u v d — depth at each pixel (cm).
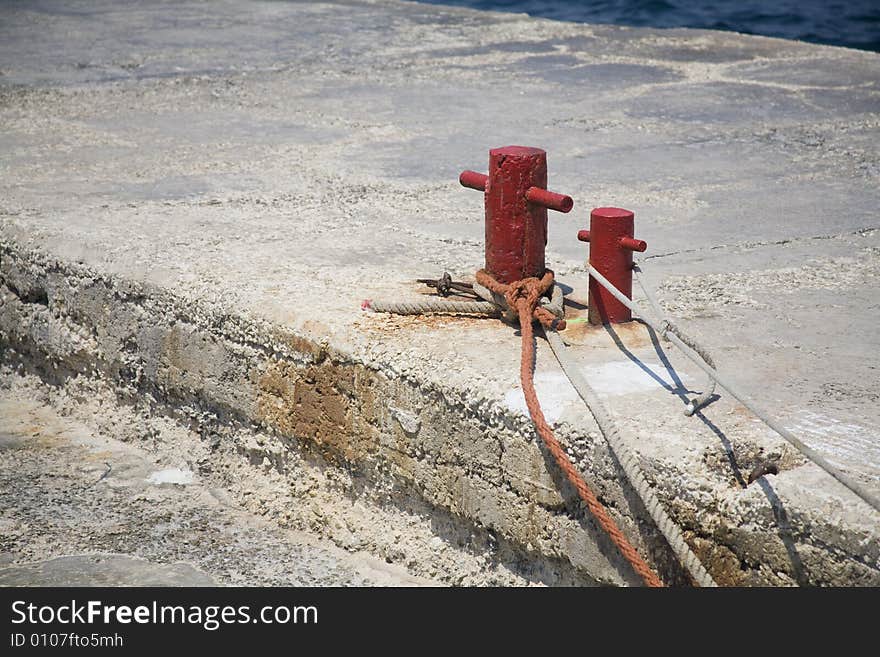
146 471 692
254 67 1395
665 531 447
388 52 1494
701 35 1576
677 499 454
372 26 1703
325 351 595
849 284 668
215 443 681
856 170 924
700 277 684
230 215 811
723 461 457
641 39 1559
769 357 555
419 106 1177
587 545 495
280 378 623
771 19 2808
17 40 1614
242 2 1986
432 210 826
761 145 1009
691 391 511
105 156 982
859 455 450
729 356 557
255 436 655
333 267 696
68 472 690
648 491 452
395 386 564
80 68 1390
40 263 756
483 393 522
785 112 1126
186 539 613
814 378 528
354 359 581
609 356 555
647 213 821
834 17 2811
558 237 768
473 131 1067
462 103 1190
